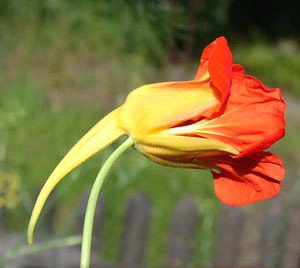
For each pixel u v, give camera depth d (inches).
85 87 291.9
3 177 104.7
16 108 244.7
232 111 60.3
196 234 187.0
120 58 288.2
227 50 58.9
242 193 62.8
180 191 220.1
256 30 519.5
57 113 263.6
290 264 181.2
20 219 174.7
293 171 278.2
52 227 173.6
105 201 178.7
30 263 156.3
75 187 194.1
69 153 62.2
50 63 302.7
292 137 311.9
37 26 314.3
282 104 59.0
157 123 61.0
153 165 222.4
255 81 59.9
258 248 182.4
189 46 261.6
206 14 308.7
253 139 59.2
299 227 182.4
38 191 175.0
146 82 276.8
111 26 290.7
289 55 471.2
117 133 62.6
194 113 60.7
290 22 565.3
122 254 179.6
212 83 61.5
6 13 316.5
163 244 202.1
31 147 229.6
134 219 178.7
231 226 184.7
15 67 299.3
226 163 62.0
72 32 308.7
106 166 60.3
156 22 250.1
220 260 183.5
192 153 60.8
